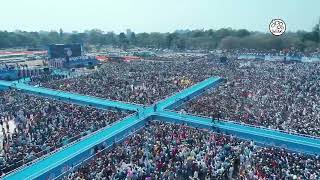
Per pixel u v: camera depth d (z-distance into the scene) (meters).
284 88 56.66
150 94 53.31
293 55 97.81
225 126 37.53
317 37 133.62
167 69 81.88
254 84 60.66
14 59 110.31
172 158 29.03
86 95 53.00
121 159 28.45
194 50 154.62
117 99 50.38
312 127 36.88
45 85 62.41
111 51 158.25
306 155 31.50
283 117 41.12
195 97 53.28
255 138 35.22
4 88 62.16
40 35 197.25
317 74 70.69
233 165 28.48
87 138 33.69
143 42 185.00
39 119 39.38
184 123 39.66
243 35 156.25
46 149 31.09
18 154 29.50
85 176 25.34
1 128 38.69
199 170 27.25
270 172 26.03
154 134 34.31
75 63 88.62
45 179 26.48
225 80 66.38
